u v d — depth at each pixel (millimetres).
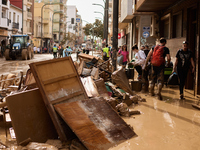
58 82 4492
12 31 50562
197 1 8906
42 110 4305
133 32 26703
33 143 3816
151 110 6496
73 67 4789
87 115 4145
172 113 6223
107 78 9969
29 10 64688
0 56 37625
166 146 4094
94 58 11297
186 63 7961
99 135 3941
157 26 15023
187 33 10266
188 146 4137
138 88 9297
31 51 32500
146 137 4457
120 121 4422
